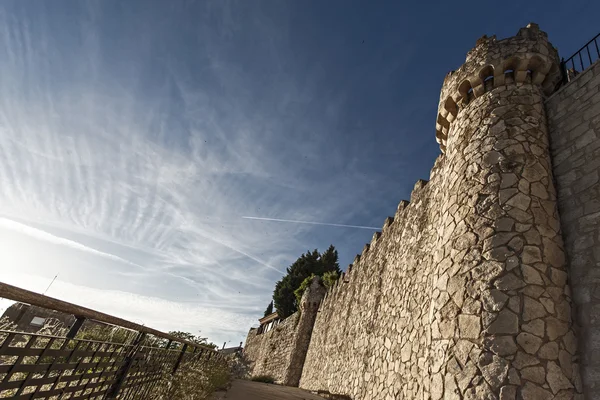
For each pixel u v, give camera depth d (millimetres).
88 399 2920
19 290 1730
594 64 4746
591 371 3301
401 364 7477
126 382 3662
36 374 2238
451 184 5535
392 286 9969
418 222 9281
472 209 4680
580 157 4406
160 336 4039
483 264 4121
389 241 11914
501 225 4227
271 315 39031
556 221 4254
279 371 26469
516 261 3916
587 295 3643
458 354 3842
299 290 31625
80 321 2482
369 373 9781
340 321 16156
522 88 5465
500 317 3658
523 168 4578
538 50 5461
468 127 5691
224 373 9453
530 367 3328
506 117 5180
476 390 3447
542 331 3496
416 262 8438
